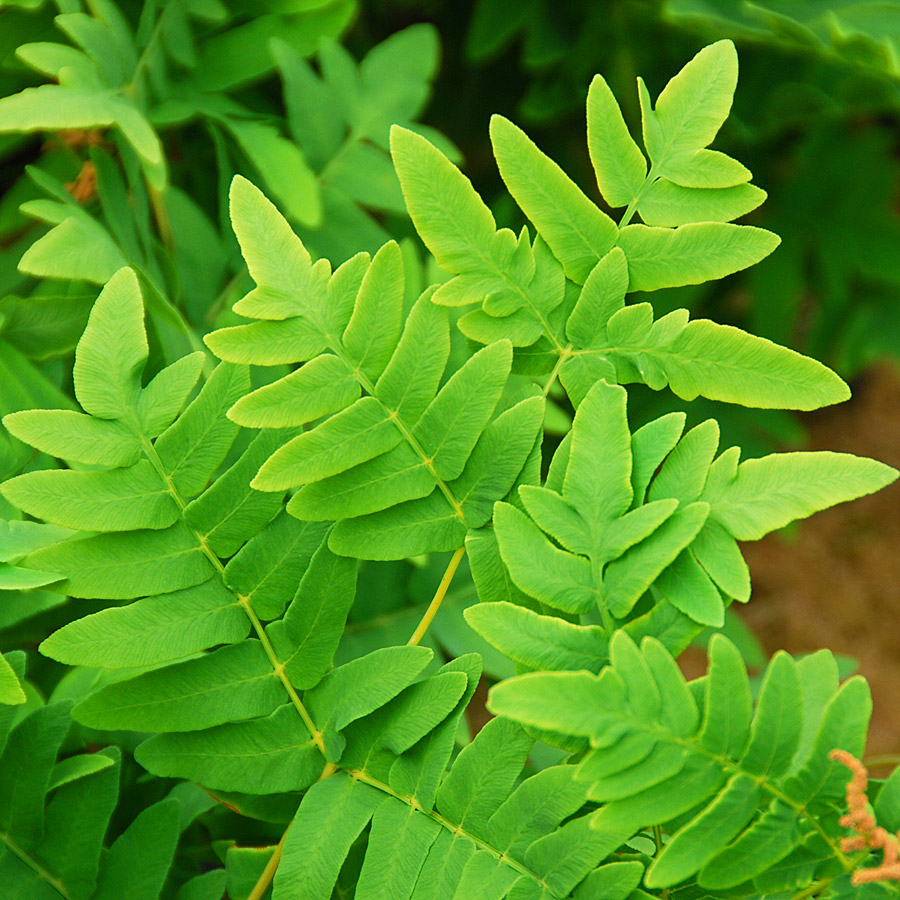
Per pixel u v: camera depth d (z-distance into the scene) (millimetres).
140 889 1066
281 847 1076
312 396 1030
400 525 1044
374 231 1249
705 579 1021
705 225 1046
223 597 1046
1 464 1143
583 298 1049
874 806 1022
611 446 1033
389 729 1048
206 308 1242
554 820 1032
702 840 1004
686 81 1054
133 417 1032
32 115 1125
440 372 1038
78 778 1068
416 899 1033
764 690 1006
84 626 1028
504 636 1020
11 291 1256
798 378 1037
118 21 1206
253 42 1268
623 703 996
